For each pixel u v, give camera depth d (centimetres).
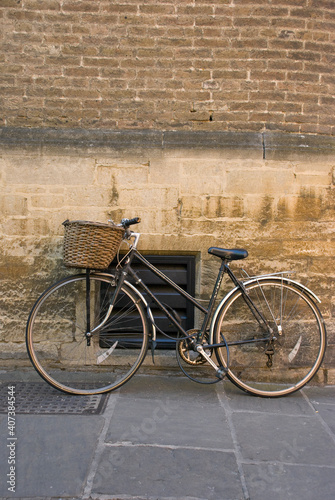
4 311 350
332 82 353
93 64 346
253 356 350
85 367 354
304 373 351
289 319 349
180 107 348
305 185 346
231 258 322
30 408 292
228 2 344
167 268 359
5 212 343
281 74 348
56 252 347
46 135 341
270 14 345
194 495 210
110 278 319
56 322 350
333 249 351
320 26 348
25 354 354
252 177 344
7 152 339
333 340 354
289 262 350
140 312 325
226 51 346
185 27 345
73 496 207
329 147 346
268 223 347
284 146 343
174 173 342
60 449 243
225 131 348
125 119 348
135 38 345
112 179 342
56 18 344
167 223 345
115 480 218
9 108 346
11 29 344
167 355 355
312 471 231
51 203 343
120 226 305
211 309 326
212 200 344
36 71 346
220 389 334
